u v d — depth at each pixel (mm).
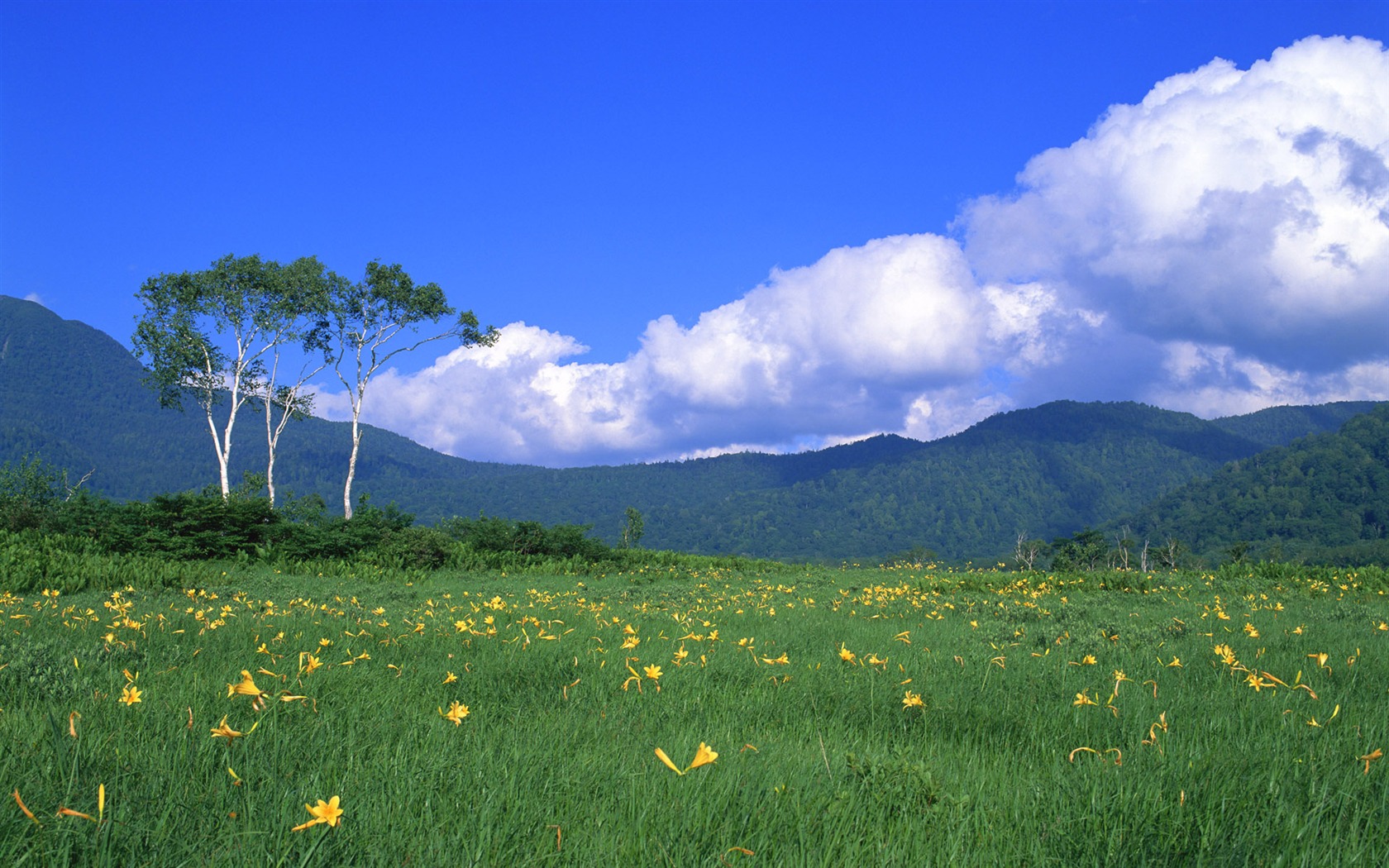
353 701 4926
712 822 3002
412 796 3057
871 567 36281
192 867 2402
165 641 7254
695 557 31875
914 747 4363
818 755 4102
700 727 4781
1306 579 18484
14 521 23578
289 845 2484
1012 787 3664
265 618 9477
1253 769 3590
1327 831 2873
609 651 7508
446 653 7195
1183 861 2727
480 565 24703
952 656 7562
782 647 8281
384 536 24688
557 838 2666
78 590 13828
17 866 2271
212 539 22688
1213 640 8500
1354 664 6652
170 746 3494
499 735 4238
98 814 2498
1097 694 5496
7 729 3564
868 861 2760
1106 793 3262
